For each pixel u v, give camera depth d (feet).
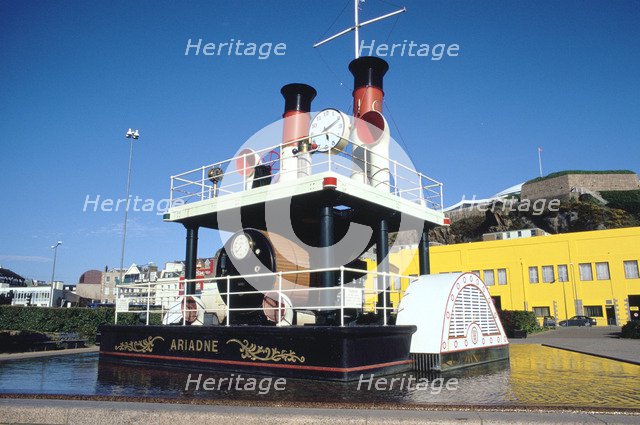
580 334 115.96
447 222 50.85
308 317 42.73
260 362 33.22
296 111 48.34
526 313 124.16
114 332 44.14
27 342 60.75
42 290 297.33
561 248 173.68
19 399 25.07
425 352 35.45
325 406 22.44
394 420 19.88
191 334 37.63
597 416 20.17
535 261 177.17
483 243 186.29
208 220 46.78
